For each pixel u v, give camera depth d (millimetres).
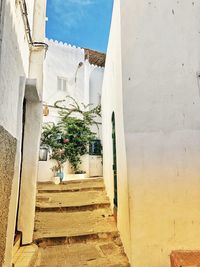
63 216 5867
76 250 4117
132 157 3725
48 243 4375
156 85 3967
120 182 4512
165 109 3898
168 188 3666
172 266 3324
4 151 2414
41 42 4840
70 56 16062
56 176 11070
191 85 4012
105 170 8375
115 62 5082
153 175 3689
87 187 8539
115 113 5211
